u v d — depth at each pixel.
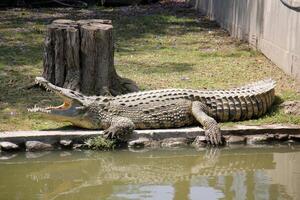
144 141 10.91
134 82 13.46
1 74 14.56
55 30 12.71
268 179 9.58
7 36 19.88
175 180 9.54
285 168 10.15
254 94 11.89
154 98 11.42
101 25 12.94
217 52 17.92
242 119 11.84
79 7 28.17
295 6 14.35
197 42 19.67
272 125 11.45
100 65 12.76
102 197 8.72
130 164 10.29
